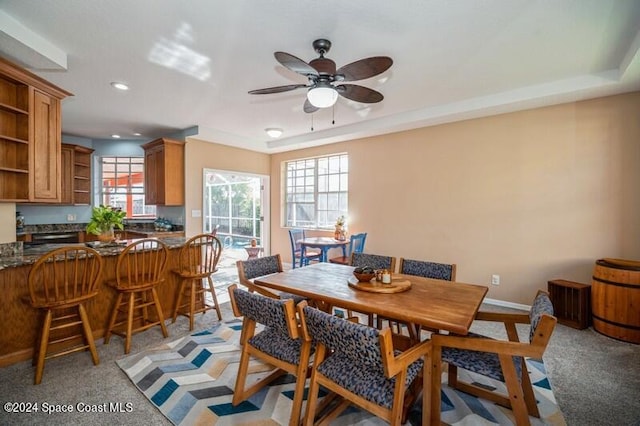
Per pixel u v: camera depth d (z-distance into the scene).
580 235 3.32
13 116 2.55
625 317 2.75
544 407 1.89
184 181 5.11
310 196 5.96
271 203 6.52
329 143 5.45
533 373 2.27
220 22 2.12
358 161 5.10
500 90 3.34
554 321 1.37
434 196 4.29
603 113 3.19
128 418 1.78
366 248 5.00
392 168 4.70
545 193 3.50
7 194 2.53
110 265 2.91
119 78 3.02
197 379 2.18
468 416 1.81
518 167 3.65
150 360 2.44
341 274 2.61
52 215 5.40
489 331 3.08
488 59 2.64
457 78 3.03
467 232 4.02
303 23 2.13
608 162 3.17
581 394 2.02
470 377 2.25
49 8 1.95
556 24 2.14
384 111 4.08
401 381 1.32
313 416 1.59
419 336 2.37
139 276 2.93
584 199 3.29
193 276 3.09
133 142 5.93
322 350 1.59
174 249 3.35
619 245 3.13
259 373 2.26
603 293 2.89
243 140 5.57
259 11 2.00
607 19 2.08
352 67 2.06
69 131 5.21
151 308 3.19
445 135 4.18
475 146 3.94
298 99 3.63
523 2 1.92
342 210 5.49
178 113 4.18
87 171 5.72
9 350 2.36
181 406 1.88
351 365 1.56
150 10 1.99
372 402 1.38
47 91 2.66
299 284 2.27
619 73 2.77
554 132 3.43
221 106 3.87
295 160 6.13
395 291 2.03
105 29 2.19
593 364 2.39
